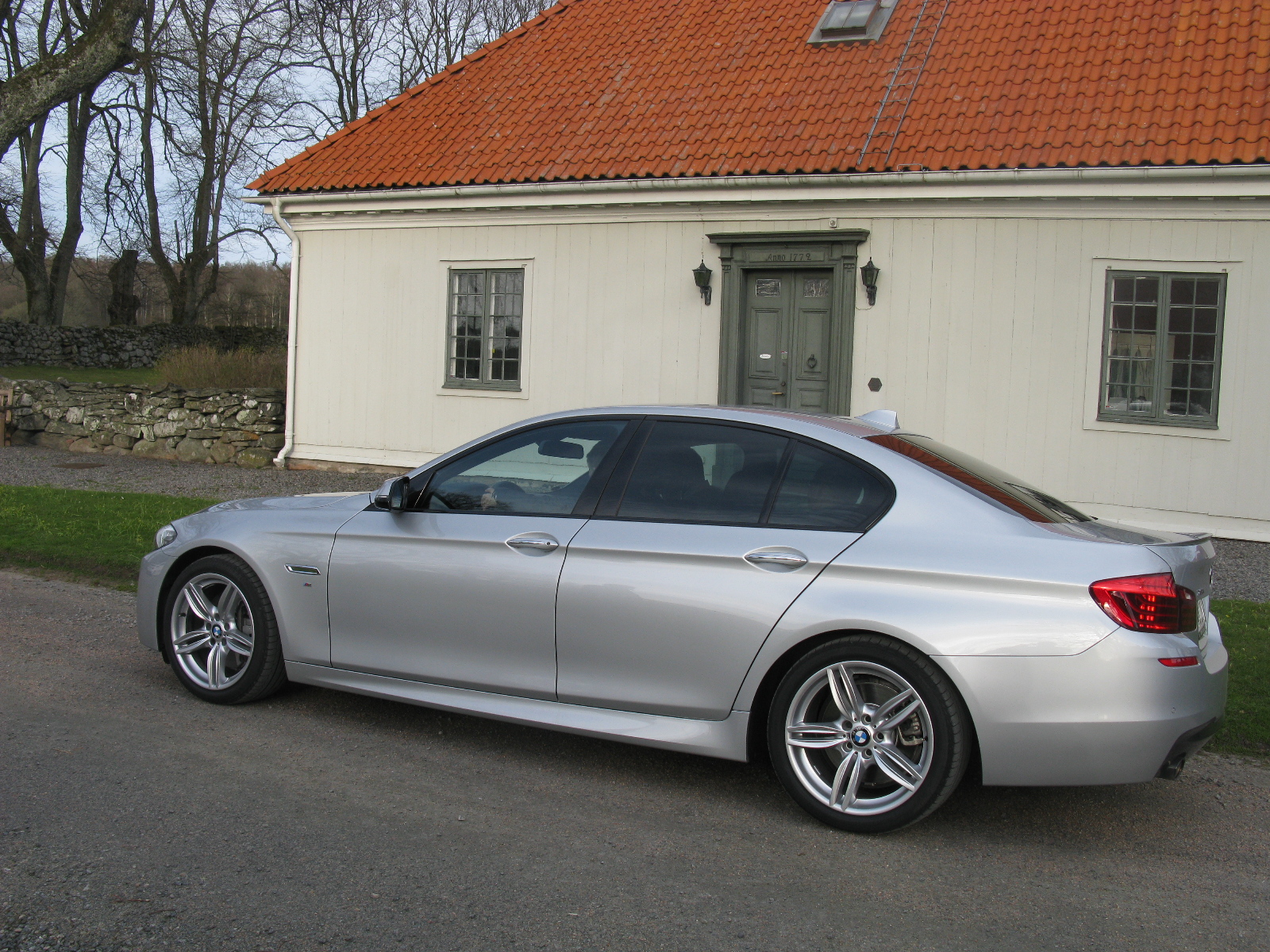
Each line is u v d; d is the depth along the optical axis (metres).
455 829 3.79
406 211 13.73
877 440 4.21
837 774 3.85
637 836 3.79
